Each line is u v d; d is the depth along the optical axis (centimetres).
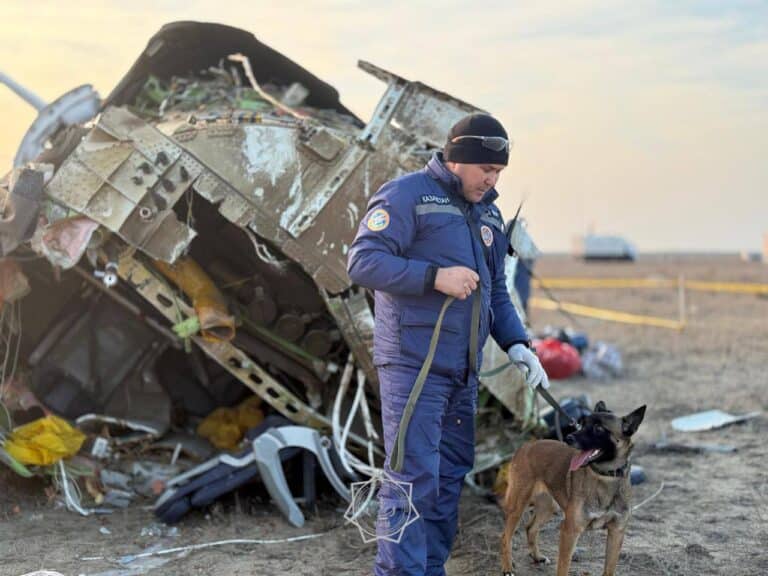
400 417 438
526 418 670
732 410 988
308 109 816
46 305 700
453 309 436
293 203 606
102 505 633
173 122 678
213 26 762
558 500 484
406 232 436
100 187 580
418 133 643
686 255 11100
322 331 658
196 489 600
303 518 602
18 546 549
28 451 625
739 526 604
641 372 1274
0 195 590
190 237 591
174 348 757
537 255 681
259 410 743
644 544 568
